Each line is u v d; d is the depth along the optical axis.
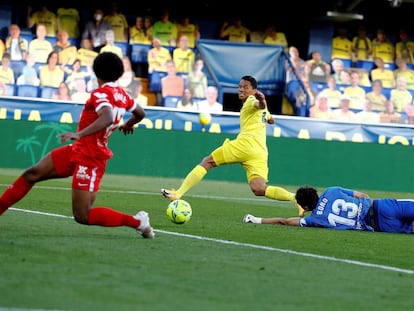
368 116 44.97
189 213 17.28
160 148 36.66
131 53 43.50
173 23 44.53
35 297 8.91
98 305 8.71
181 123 37.38
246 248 13.92
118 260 11.59
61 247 12.48
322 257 13.39
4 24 41.81
